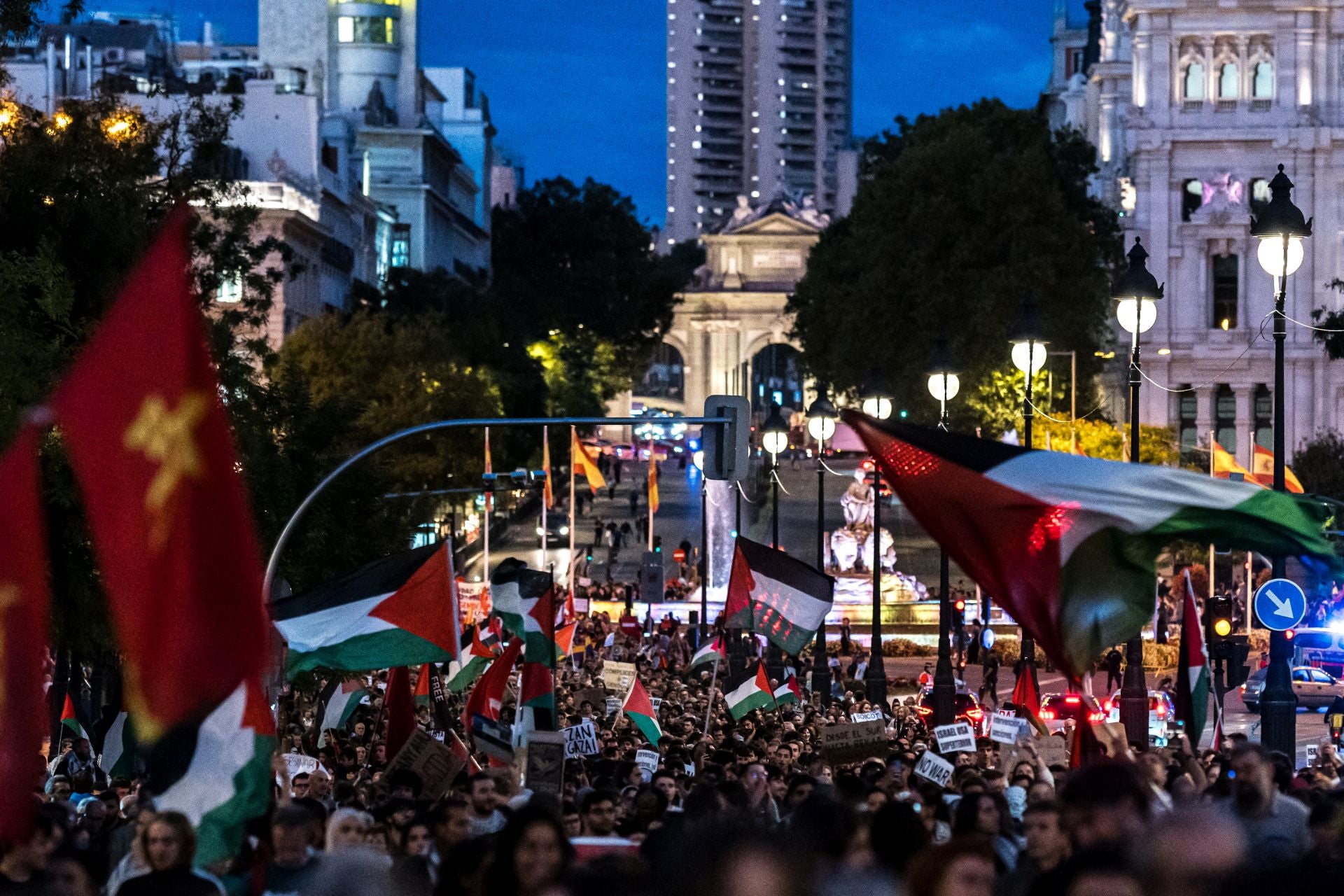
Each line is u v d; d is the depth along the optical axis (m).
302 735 42.88
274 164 146.25
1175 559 113.50
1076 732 24.09
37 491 12.74
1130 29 180.88
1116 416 166.00
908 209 148.88
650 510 127.12
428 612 28.14
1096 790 14.31
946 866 12.27
